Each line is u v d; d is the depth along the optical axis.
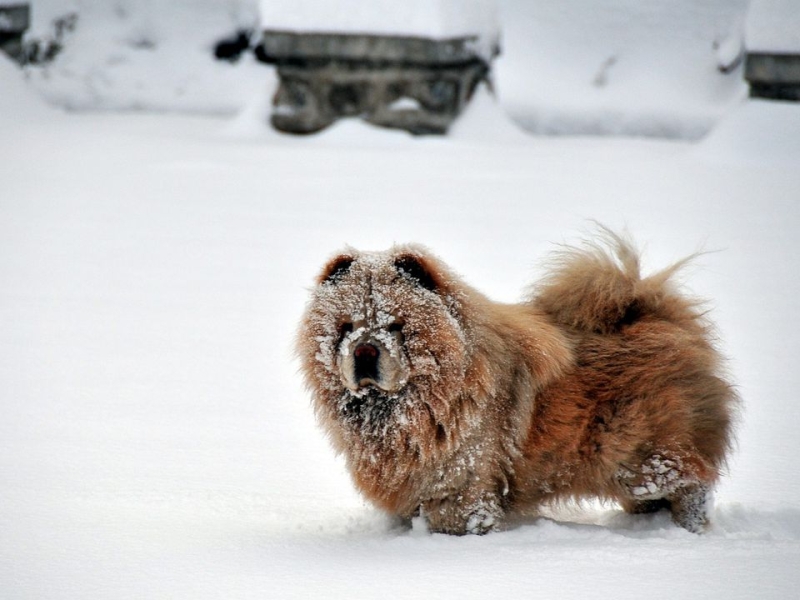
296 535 17.61
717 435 18.75
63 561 16.06
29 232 47.78
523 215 49.88
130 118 86.19
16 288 38.41
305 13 72.31
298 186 57.91
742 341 30.95
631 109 86.94
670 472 18.09
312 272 40.69
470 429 17.70
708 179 59.25
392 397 17.59
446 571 15.38
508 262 40.47
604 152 70.81
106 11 99.81
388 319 17.30
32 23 96.56
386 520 18.72
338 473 21.47
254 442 23.31
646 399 18.20
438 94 71.88
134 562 16.02
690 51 93.06
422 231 46.44
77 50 96.44
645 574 14.97
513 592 14.39
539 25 98.31
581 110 87.56
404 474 17.86
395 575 15.28
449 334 17.38
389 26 70.69
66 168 63.50
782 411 24.77
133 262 42.50
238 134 75.06
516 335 18.55
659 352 18.62
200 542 17.09
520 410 18.09
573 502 19.81
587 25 97.31
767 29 65.62
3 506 18.94
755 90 67.12
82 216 51.09
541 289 20.75
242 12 99.44
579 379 18.50
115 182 59.31
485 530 17.86
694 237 45.16
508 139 73.75
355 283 17.70
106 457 22.11
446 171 61.88
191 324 33.94
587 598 14.08
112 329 33.22
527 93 90.75
